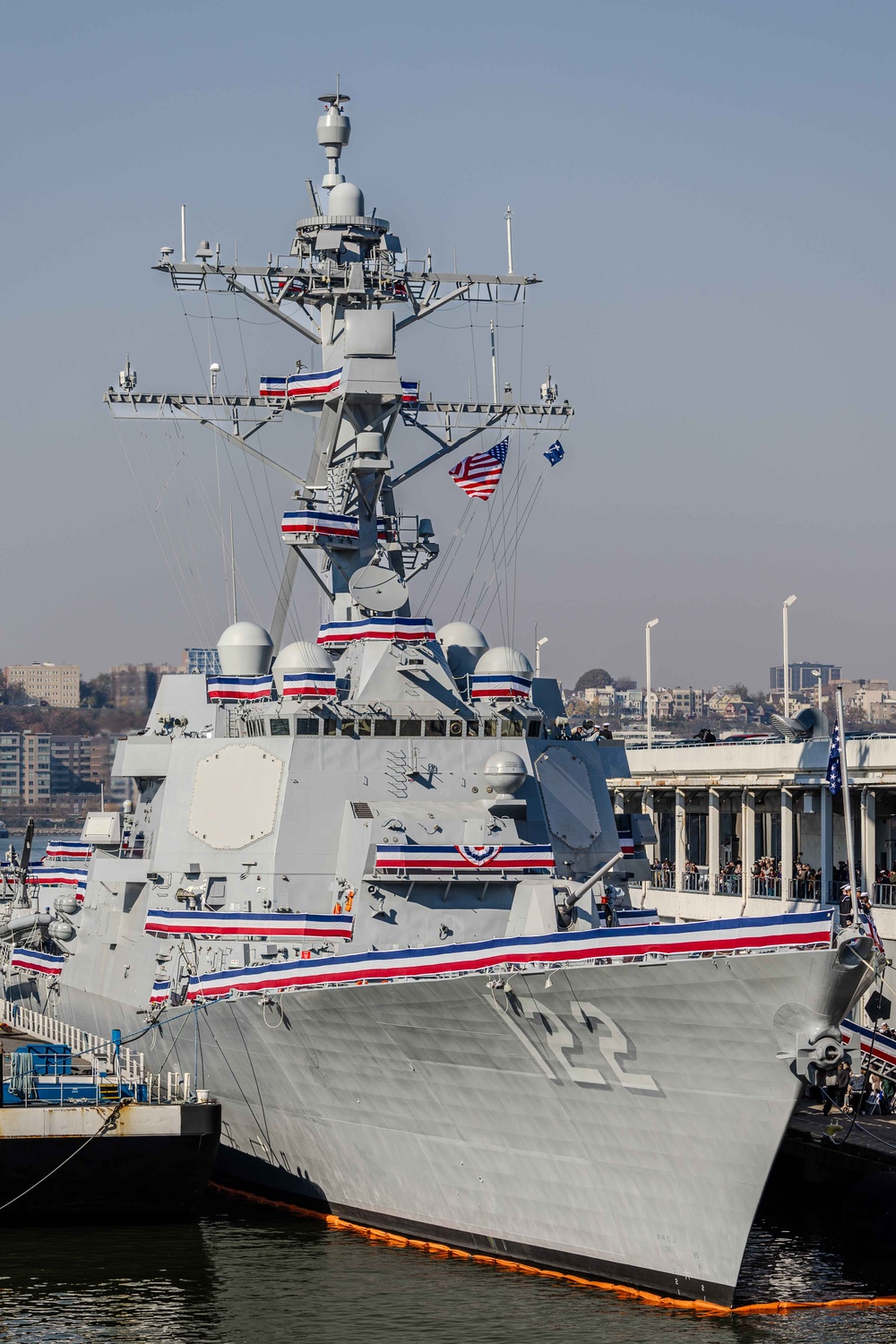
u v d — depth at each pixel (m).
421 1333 38.72
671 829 87.56
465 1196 44.28
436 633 57.97
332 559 57.31
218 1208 50.09
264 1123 49.66
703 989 37.28
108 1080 48.56
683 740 92.81
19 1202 46.31
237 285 59.44
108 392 60.59
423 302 61.53
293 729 50.44
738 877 75.06
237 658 56.22
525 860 47.47
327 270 58.47
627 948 38.75
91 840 59.09
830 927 35.97
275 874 49.16
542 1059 40.84
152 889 52.19
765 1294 41.72
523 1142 42.47
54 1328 39.22
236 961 48.81
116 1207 47.19
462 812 49.16
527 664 52.91
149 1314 40.06
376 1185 46.59
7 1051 53.06
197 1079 51.28
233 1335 38.72
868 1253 45.84
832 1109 55.22
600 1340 38.22
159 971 52.19
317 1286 42.06
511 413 63.50
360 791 50.25
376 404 57.66
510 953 40.97
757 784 71.94
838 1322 39.47
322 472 59.16
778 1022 36.75
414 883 47.28
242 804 50.72
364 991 42.97
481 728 51.72
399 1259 44.47
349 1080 45.69
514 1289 41.75
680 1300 40.41
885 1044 50.50
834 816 70.00
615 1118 40.38
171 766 53.31
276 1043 46.84
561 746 53.84
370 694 51.41
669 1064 38.75
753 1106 37.81
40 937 70.12
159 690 57.56
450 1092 43.41
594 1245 41.78
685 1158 39.44
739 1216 38.91
